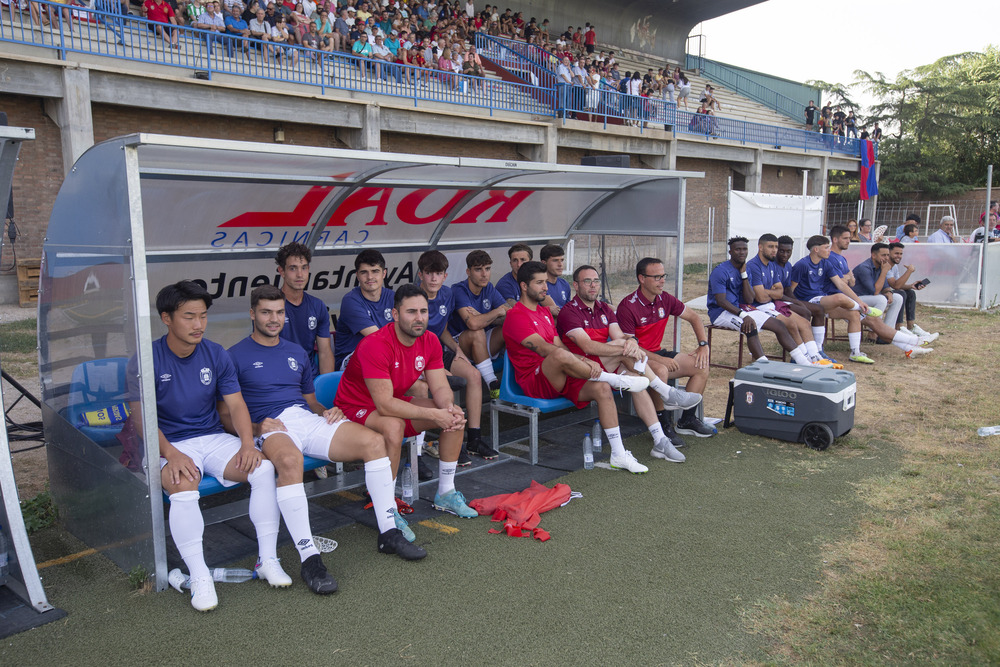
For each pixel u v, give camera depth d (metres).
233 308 5.02
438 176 5.10
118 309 2.97
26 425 4.44
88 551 3.43
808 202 11.24
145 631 2.71
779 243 7.32
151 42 11.83
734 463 4.62
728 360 7.82
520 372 4.74
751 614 2.79
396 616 2.80
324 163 4.08
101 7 11.30
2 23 9.82
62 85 10.36
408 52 15.35
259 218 4.76
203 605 2.85
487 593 2.97
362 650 2.57
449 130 15.50
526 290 4.64
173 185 4.17
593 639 2.63
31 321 9.92
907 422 5.48
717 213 24.09
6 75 9.88
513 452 4.94
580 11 25.22
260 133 13.22
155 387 3.20
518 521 3.62
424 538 3.53
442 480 3.88
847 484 4.20
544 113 17.59
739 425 5.26
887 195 35.03
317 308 4.60
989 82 36.53
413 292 3.45
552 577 3.10
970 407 5.83
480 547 3.42
